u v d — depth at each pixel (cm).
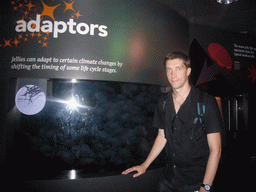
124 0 205
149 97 229
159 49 227
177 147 112
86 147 189
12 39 177
